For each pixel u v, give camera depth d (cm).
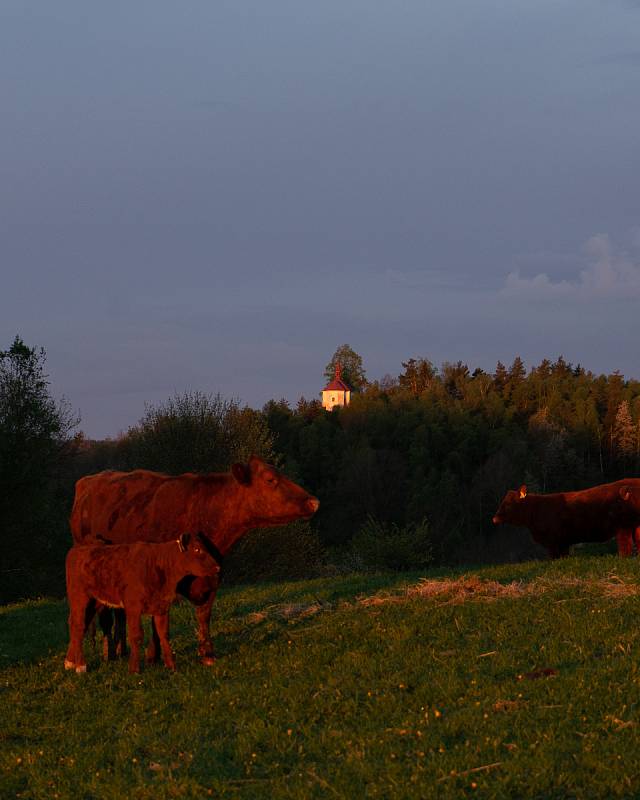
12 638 1639
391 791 712
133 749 891
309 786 744
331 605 1462
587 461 12750
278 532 4116
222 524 1212
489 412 13512
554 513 1858
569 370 17762
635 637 1026
